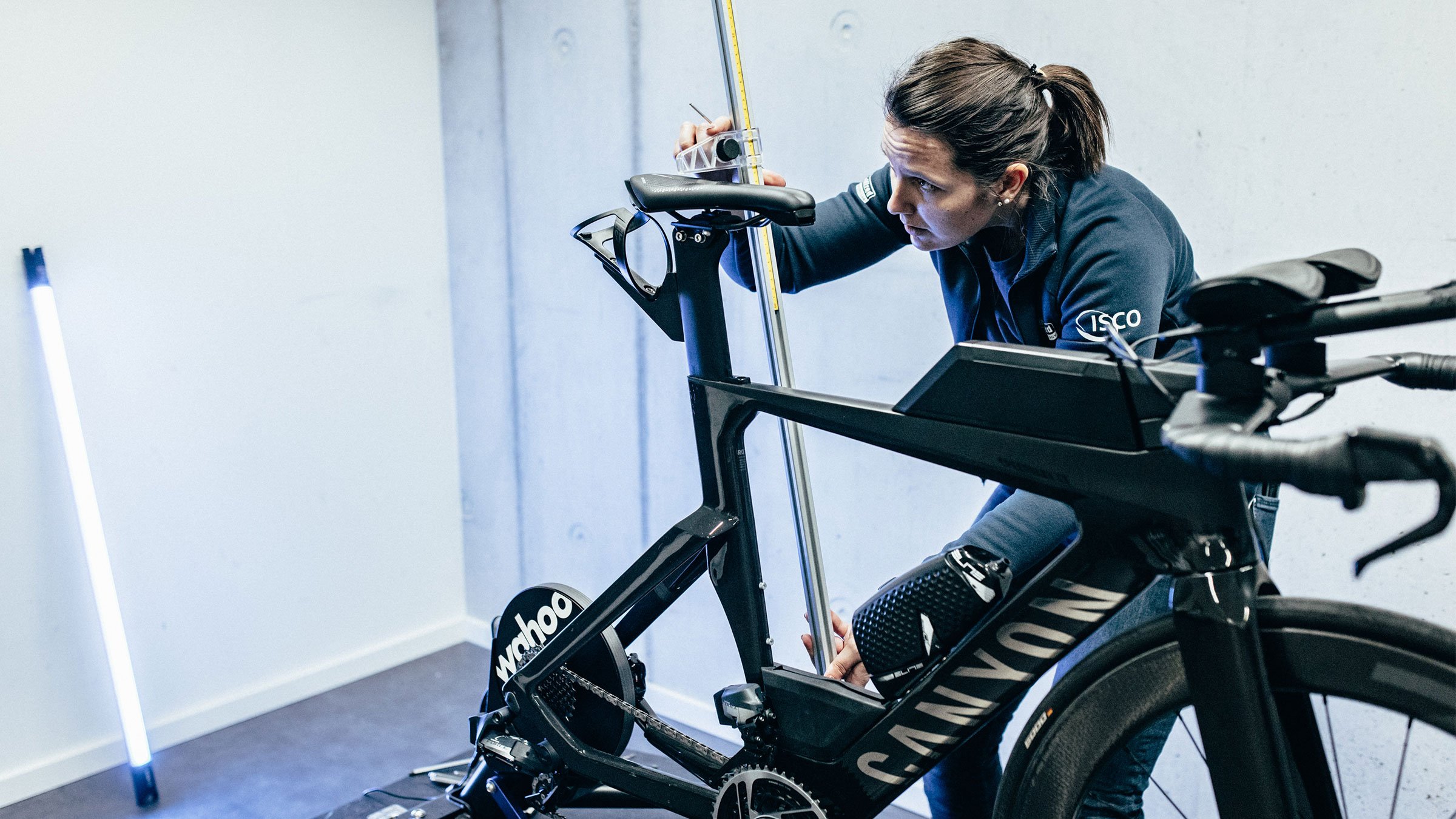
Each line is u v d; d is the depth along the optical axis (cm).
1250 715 83
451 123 260
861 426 101
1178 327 127
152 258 215
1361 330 81
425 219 264
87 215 205
